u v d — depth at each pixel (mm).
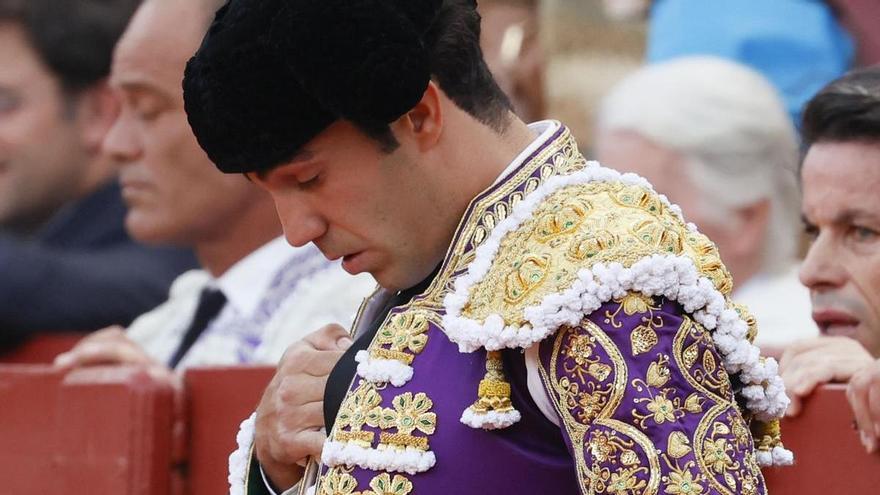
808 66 13492
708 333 5703
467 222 6008
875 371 7902
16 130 14609
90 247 14398
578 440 5555
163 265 14234
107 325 13922
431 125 5945
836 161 8391
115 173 14805
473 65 6020
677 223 5957
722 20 13758
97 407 10680
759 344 8852
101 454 10656
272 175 6008
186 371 10586
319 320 11375
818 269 8461
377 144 5902
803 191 8633
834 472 8133
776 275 11117
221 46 5891
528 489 5746
